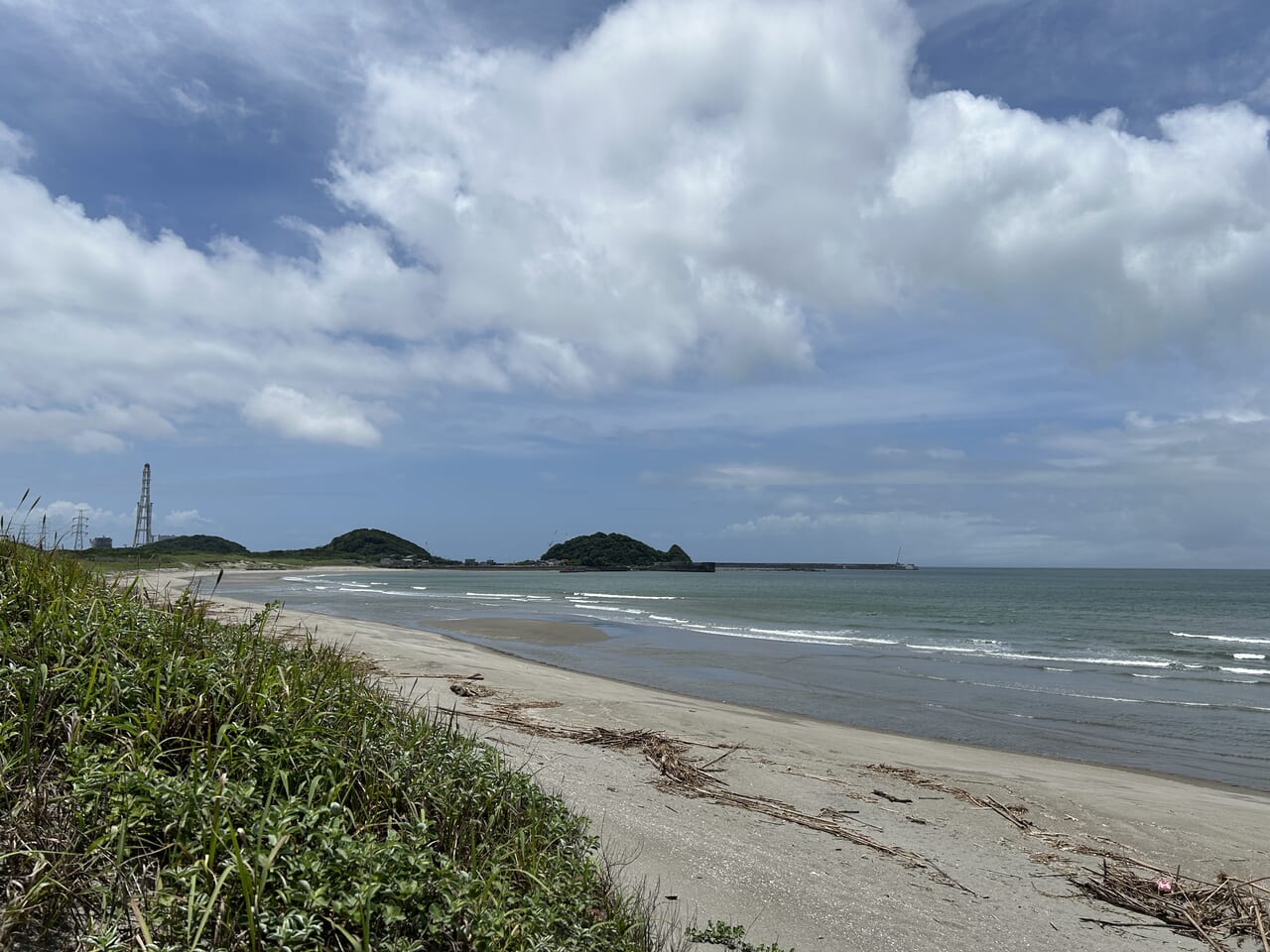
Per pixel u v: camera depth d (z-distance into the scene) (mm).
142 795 3098
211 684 4262
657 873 4887
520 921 3164
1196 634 32375
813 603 51625
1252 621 40344
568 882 3809
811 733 10938
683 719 10656
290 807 3223
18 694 3664
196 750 3656
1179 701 15852
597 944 3422
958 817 7055
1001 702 15484
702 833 5723
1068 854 6312
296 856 3004
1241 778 10422
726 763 8258
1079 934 4758
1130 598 64625
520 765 6773
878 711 14211
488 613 34844
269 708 4344
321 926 2754
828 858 5555
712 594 65500
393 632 21750
